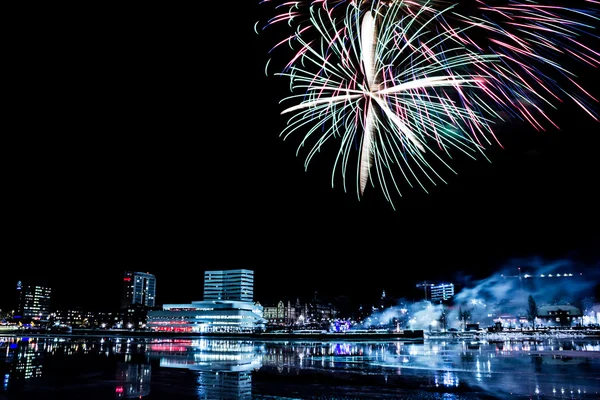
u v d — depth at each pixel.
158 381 29.92
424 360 43.75
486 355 49.09
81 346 78.12
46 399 23.81
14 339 113.44
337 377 31.27
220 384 28.52
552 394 24.05
